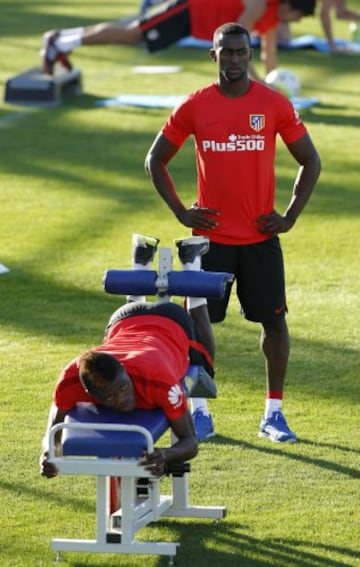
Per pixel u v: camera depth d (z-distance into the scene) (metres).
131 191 35.81
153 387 14.30
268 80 47.75
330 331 24.52
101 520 14.90
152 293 16.97
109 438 13.94
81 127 44.56
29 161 39.75
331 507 16.81
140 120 45.41
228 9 44.06
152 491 15.40
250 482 17.66
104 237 31.23
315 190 35.69
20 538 15.91
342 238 31.02
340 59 58.69
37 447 18.92
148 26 46.50
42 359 22.97
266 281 19.06
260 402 20.89
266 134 18.56
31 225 32.38
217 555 15.43
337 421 20.03
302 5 44.44
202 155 18.77
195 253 17.53
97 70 56.25
